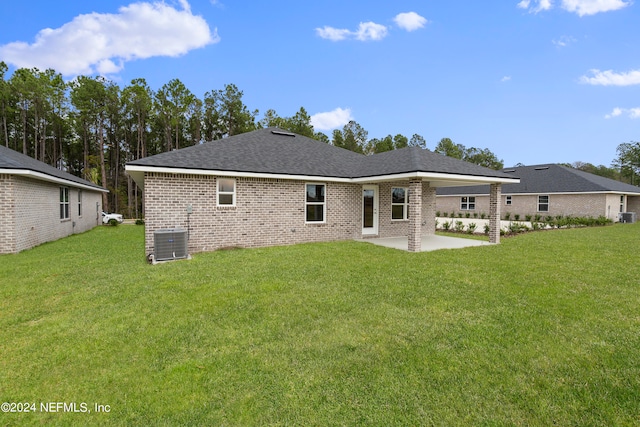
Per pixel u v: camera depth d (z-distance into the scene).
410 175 10.12
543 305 5.17
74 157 39.06
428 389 2.99
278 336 4.04
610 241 12.93
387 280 6.60
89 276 6.88
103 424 2.55
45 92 33.16
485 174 11.62
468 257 9.21
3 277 6.84
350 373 3.24
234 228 10.76
